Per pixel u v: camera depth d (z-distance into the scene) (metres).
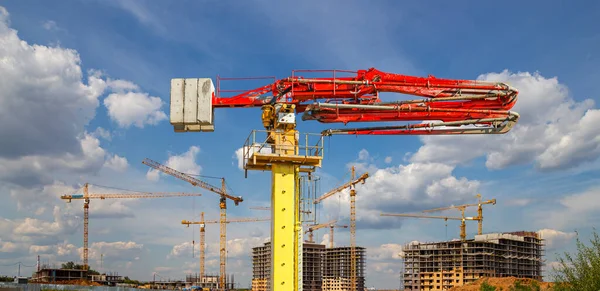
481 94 42.44
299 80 38.78
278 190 32.75
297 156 32.81
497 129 44.72
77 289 129.25
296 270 32.78
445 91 42.22
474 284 97.06
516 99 43.09
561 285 31.97
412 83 40.88
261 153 32.62
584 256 31.61
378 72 40.66
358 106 39.91
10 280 162.38
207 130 39.19
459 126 44.47
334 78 39.81
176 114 37.25
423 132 44.22
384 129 43.56
